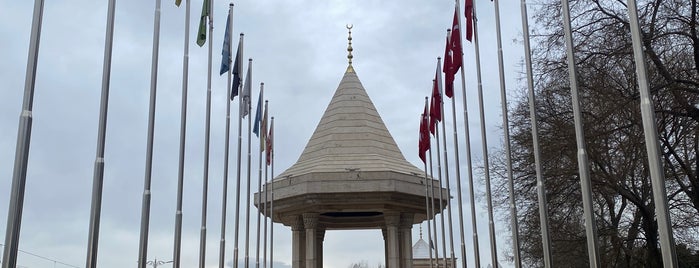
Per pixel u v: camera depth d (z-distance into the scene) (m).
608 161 30.36
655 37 26.25
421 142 40.97
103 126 21.80
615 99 27.25
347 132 47.00
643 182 31.72
